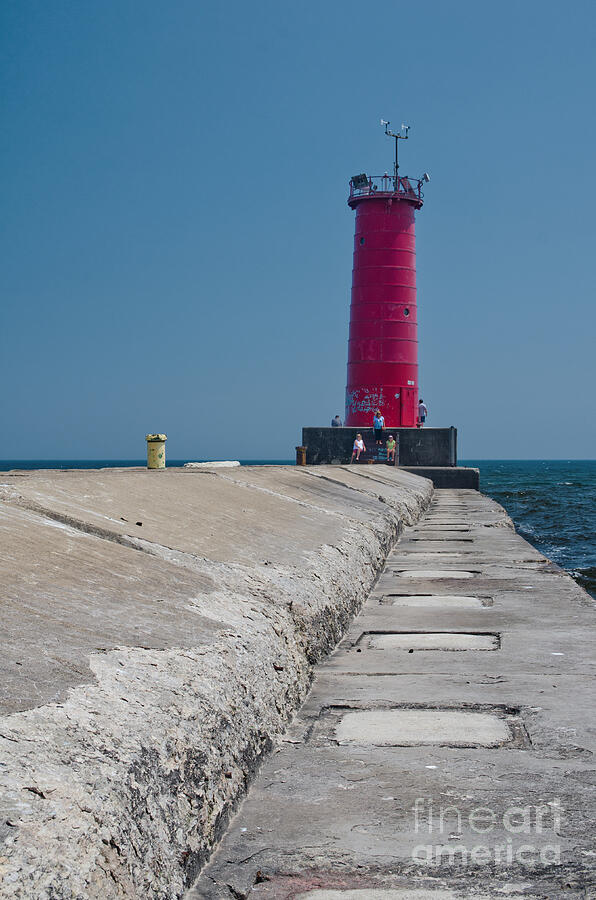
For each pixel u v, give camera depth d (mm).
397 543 15695
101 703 3539
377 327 43656
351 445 42312
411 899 3412
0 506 6203
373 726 5430
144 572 5684
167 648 4434
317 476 17438
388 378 43594
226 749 4156
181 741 3678
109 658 4016
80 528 6379
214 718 4121
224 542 7664
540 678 6547
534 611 9258
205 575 6215
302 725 5414
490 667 6910
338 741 5145
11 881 2404
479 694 6121
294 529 9766
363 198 43500
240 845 3838
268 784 4480
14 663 3629
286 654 5758
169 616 4984
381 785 4480
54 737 3141
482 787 4441
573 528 38562
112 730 3373
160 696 3859
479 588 10766
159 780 3375
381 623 8664
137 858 2979
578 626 8484
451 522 20609
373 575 10852
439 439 42562
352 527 11648
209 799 3809
